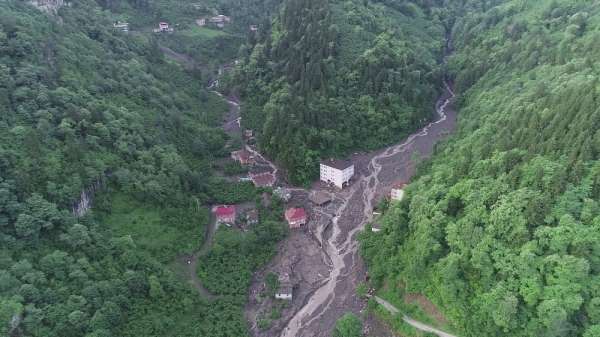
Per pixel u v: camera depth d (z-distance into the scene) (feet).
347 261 461.78
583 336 295.89
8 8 531.50
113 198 446.19
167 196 473.67
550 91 474.90
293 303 417.28
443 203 385.91
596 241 303.07
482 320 335.88
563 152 353.92
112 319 349.00
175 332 374.02
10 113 414.21
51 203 375.86
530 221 329.93
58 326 322.75
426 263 377.50
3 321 298.56
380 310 396.98
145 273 396.37
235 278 433.07
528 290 312.91
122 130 493.36
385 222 436.76
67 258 360.89
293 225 504.43
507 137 409.08
